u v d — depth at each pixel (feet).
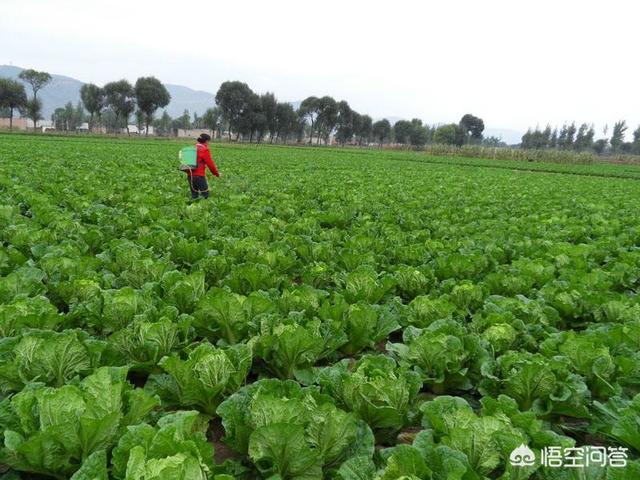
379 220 44.50
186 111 561.84
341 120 467.11
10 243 27.99
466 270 26.40
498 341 17.26
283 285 23.29
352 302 21.45
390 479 10.06
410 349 16.19
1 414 11.44
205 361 13.62
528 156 261.44
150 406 12.18
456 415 11.58
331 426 11.50
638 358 16.16
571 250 32.63
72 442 10.81
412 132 519.60
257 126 379.14
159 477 8.82
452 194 68.54
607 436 14.05
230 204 43.98
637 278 27.78
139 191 51.08
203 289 20.76
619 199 73.82
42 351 13.79
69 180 57.31
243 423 12.02
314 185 70.49
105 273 23.48
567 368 15.74
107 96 358.84
